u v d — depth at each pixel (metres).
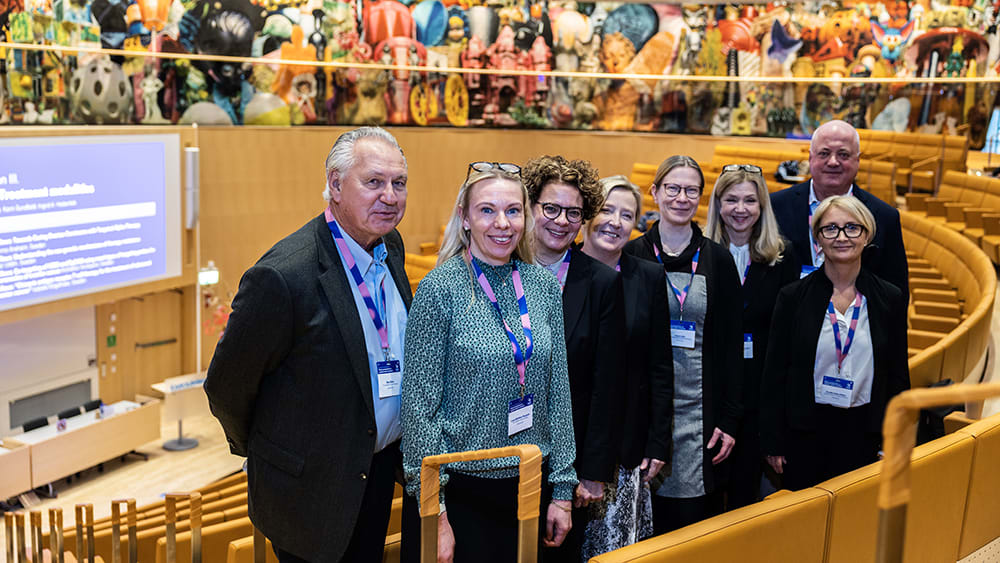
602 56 15.12
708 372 3.34
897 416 1.51
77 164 9.98
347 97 12.45
